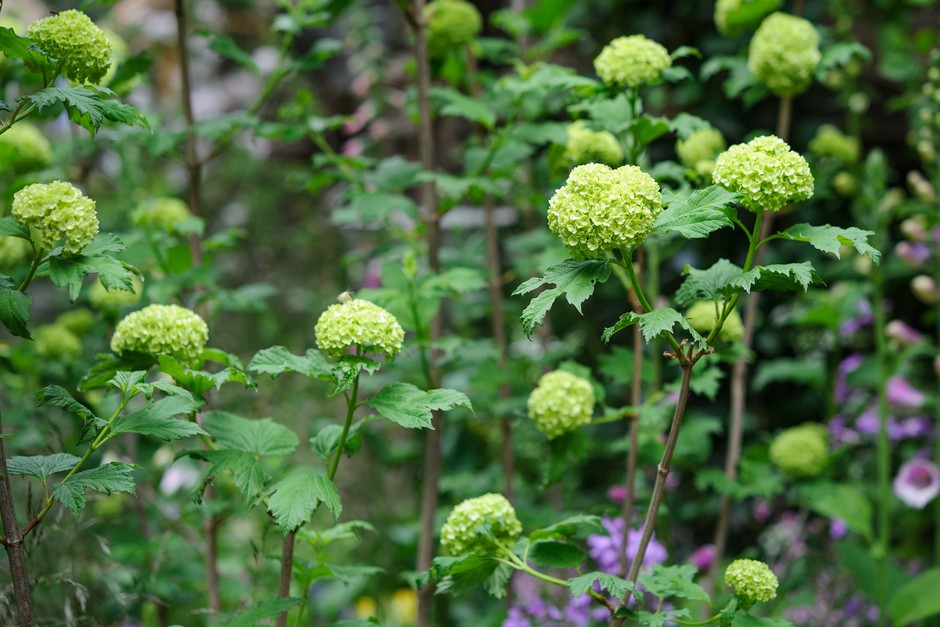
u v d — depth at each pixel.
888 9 3.72
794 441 2.54
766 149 1.35
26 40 1.38
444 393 1.46
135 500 2.53
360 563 3.39
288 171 4.82
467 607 3.27
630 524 2.11
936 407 3.05
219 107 5.00
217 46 2.45
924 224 2.78
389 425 3.80
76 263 1.39
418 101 2.48
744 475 2.51
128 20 4.66
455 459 3.53
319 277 4.73
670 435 1.42
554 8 2.83
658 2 3.88
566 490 3.44
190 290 2.74
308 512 1.39
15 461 1.42
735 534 3.61
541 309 1.30
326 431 1.61
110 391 1.67
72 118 1.47
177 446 2.89
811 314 2.92
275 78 2.54
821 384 2.89
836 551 3.03
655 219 1.34
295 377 3.75
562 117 3.36
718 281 1.42
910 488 2.96
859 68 3.12
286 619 1.65
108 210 3.45
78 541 2.37
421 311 2.20
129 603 2.11
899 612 2.55
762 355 3.70
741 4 2.40
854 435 3.09
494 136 2.42
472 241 3.35
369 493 3.62
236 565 2.92
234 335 4.30
